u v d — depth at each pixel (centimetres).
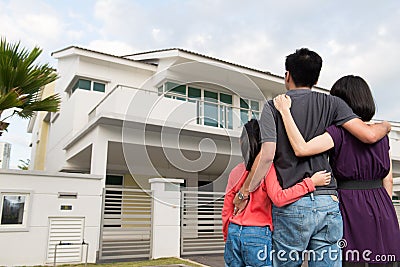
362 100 171
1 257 501
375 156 158
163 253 607
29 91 540
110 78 914
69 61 969
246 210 156
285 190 145
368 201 157
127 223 593
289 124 150
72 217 560
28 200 533
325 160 152
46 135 1177
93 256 564
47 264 530
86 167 890
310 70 163
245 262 152
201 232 640
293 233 143
